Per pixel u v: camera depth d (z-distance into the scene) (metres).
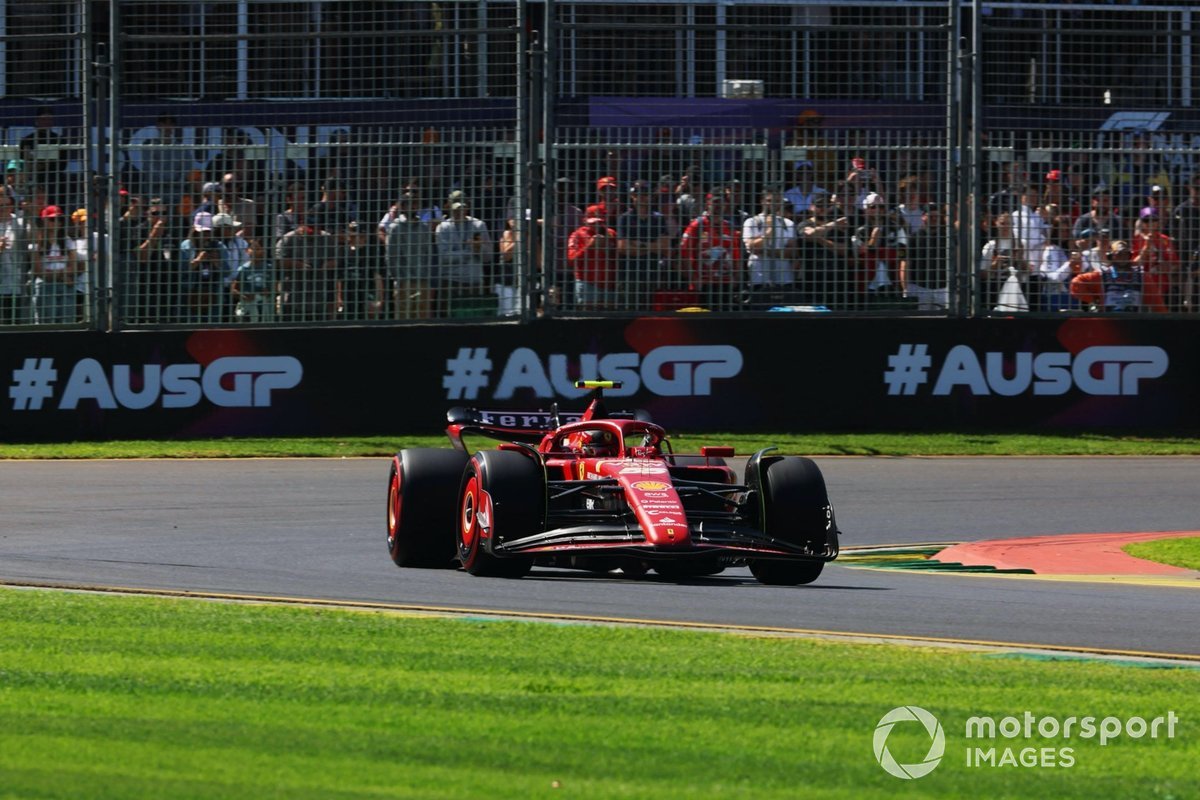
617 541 30.70
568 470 34.91
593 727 20.00
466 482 33.72
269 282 59.41
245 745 18.84
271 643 25.06
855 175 58.88
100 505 45.25
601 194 58.91
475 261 59.38
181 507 45.03
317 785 17.30
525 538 31.72
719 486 33.56
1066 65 59.22
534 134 58.66
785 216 58.91
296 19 58.28
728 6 59.06
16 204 59.09
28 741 18.83
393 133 58.47
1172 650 26.17
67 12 58.62
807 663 24.06
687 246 59.19
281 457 56.53
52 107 58.81
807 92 58.25
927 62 58.84
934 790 17.91
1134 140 59.34
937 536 42.34
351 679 22.52
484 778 17.69
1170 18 59.12
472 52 58.34
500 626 26.66
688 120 58.34
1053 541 41.50
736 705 21.27
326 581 32.72
